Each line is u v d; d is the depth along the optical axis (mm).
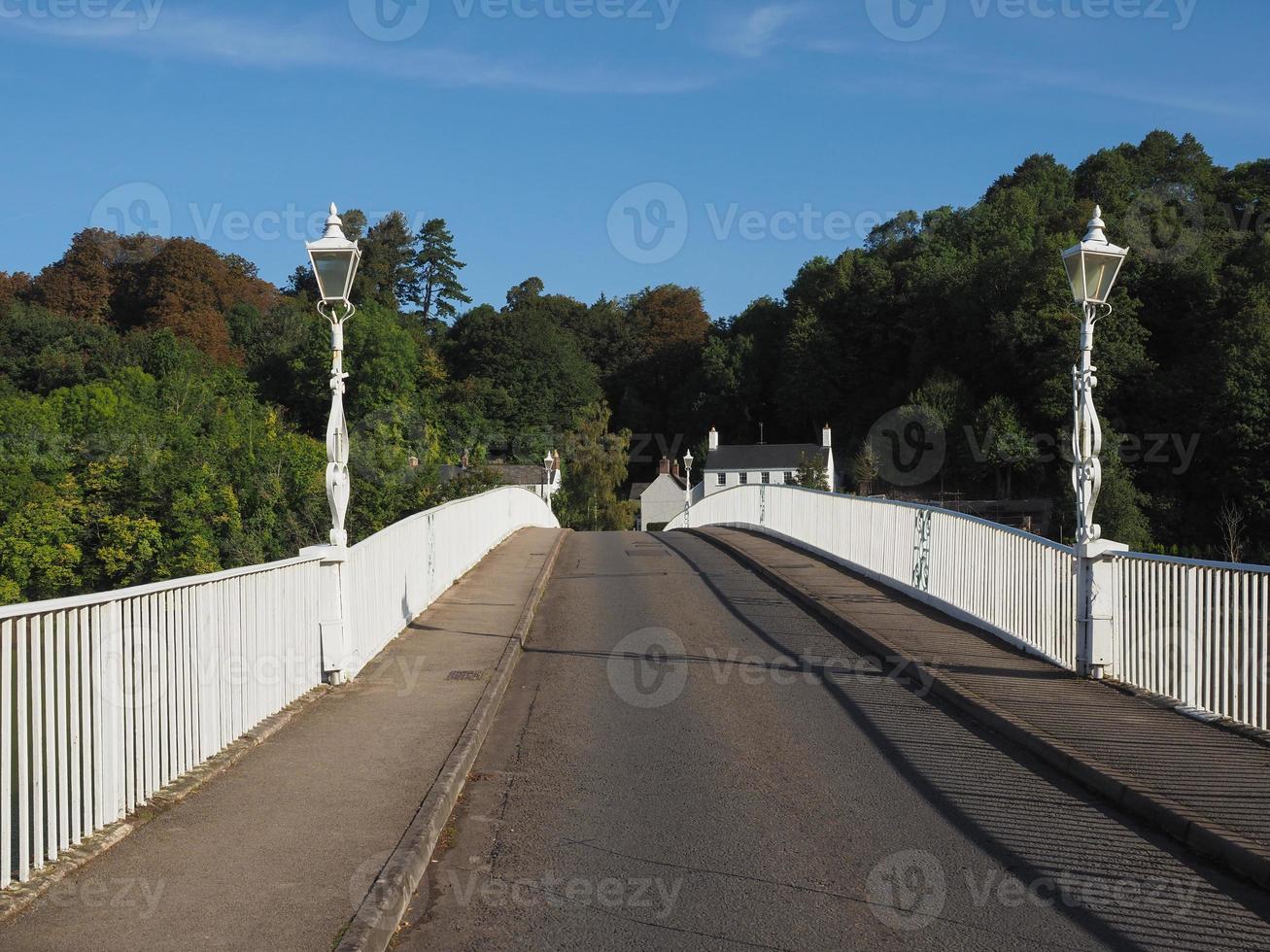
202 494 35312
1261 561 48219
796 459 82250
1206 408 54094
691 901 5258
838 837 6168
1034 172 89125
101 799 5688
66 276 78875
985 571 12375
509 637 12375
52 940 4484
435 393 79875
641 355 103000
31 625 5031
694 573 19422
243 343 79062
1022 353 67562
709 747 8125
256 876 5215
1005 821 6445
